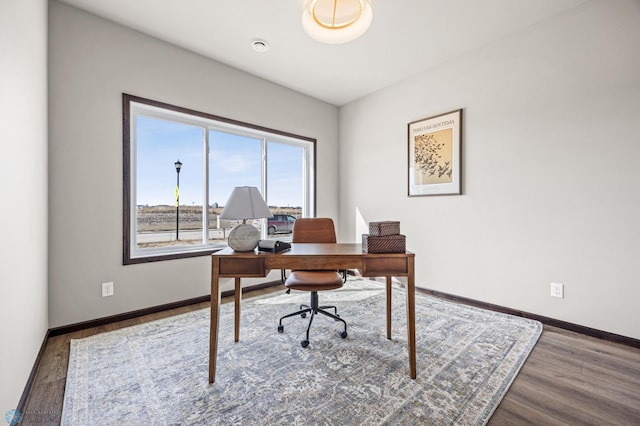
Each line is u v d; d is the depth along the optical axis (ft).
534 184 7.86
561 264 7.39
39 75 5.74
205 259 9.59
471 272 9.25
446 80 9.83
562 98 7.34
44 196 6.22
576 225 7.15
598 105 6.80
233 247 5.45
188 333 7.03
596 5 6.77
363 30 7.79
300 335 6.91
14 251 4.11
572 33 7.14
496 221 8.64
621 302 6.51
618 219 6.56
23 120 4.63
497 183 8.61
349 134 13.61
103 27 7.54
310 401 4.51
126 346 6.34
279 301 9.51
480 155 8.98
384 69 10.35
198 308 8.92
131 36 7.99
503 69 8.42
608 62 6.65
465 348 6.21
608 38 6.63
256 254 5.22
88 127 7.30
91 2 6.96
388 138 11.84
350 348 6.23
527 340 6.58
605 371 5.35
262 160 11.78
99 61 7.48
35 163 5.43
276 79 11.18
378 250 5.33
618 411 4.28
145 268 8.30
